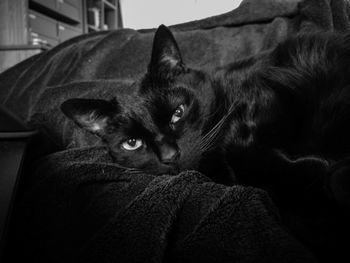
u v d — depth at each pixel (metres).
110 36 0.34
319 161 0.16
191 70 0.26
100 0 0.91
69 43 0.35
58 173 0.17
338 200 0.13
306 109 0.18
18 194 0.17
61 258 0.14
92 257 0.13
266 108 0.19
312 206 0.15
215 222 0.13
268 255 0.12
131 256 0.13
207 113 0.23
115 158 0.24
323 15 0.27
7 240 0.15
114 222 0.14
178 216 0.14
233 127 0.20
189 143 0.23
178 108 0.24
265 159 0.17
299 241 0.13
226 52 0.31
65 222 0.15
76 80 0.31
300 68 0.19
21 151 0.14
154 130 0.23
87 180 0.16
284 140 0.18
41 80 0.31
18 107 0.29
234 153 0.19
